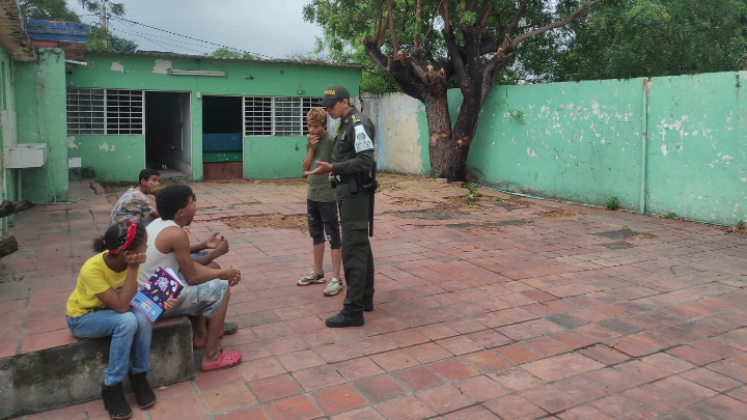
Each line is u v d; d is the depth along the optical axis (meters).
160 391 3.19
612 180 10.07
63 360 2.98
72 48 10.94
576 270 5.85
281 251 6.56
